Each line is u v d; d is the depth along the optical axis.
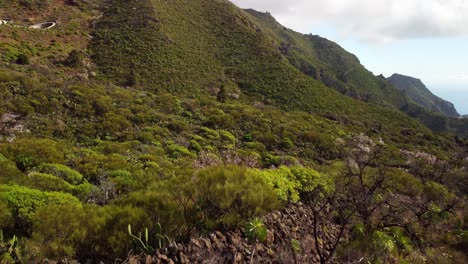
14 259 3.92
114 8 63.34
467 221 9.18
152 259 3.98
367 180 9.21
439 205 10.64
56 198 5.43
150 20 58.72
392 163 20.88
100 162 11.08
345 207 6.85
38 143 10.83
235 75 53.38
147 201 5.12
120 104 23.50
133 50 49.44
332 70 109.19
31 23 51.03
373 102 89.38
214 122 23.52
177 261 4.08
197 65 51.47
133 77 39.97
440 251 7.00
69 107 20.06
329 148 22.66
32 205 5.04
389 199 8.40
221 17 70.69
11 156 9.51
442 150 39.78
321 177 7.54
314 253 5.20
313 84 55.75
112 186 8.21
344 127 36.31
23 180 7.27
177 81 44.47
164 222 4.61
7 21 48.84
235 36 65.38
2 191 5.17
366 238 6.10
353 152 12.49
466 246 7.47
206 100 31.83
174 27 60.44
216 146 18.84
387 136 39.97
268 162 16.89
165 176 10.45
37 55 39.25
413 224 7.63
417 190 11.35
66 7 60.00
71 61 40.03
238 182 5.78
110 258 4.09
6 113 16.73
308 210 6.63
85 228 4.33
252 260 4.45
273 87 50.94
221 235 4.69
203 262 4.09
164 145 17.45
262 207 5.68
